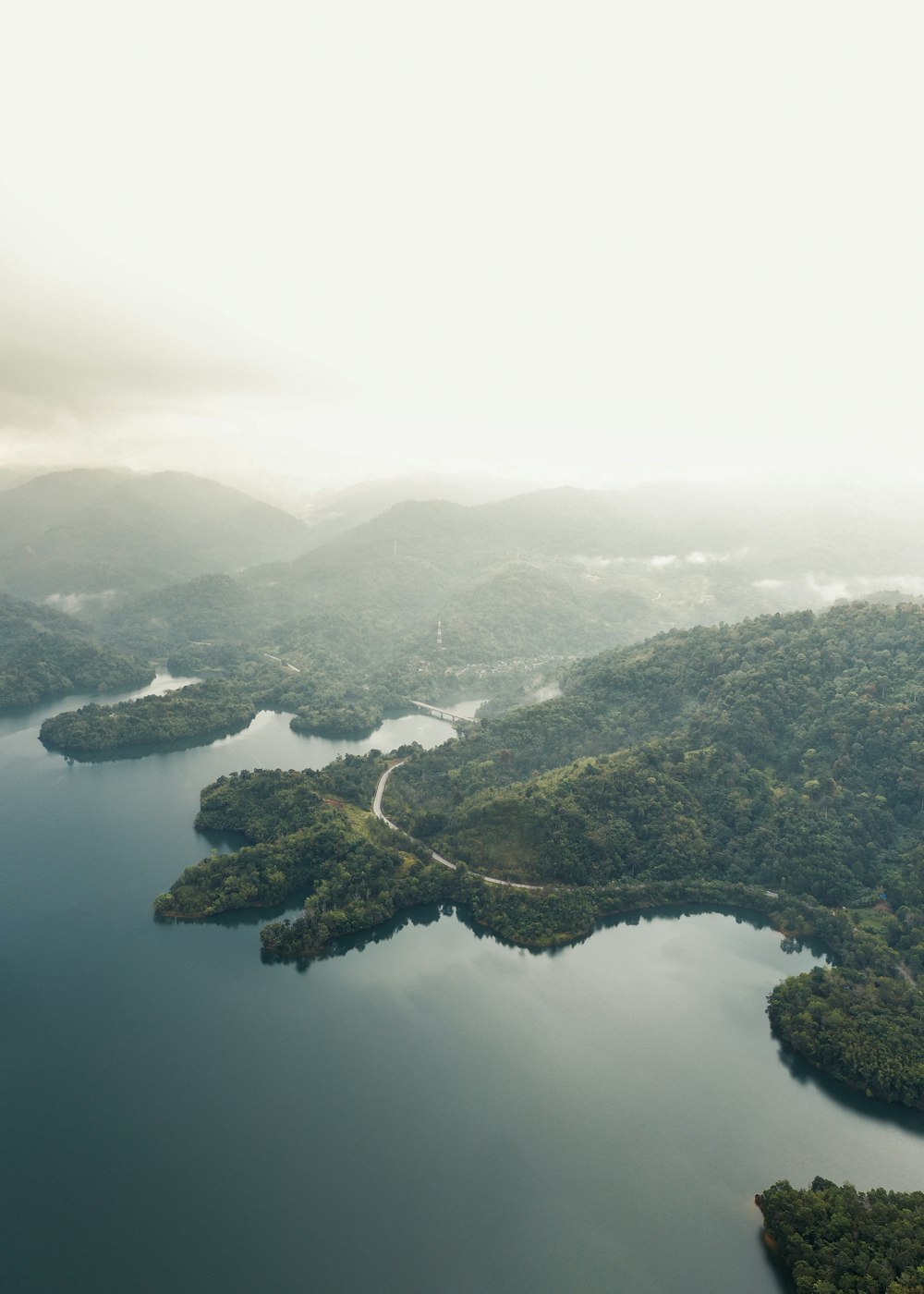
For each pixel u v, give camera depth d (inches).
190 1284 6530.5
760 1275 6633.9
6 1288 6505.9
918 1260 5944.9
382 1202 7253.9
